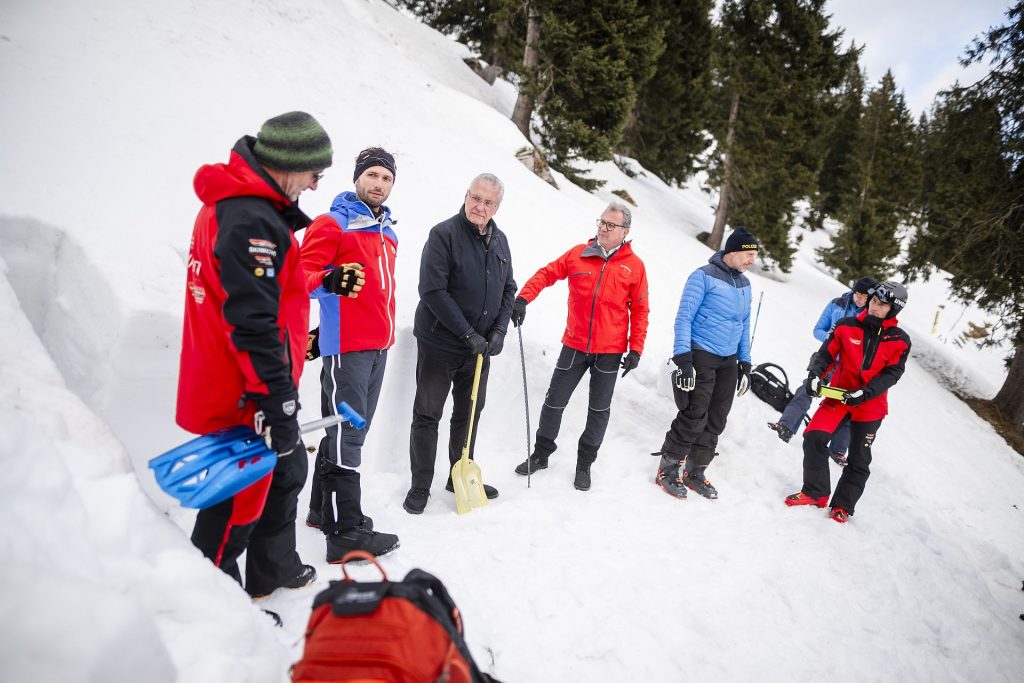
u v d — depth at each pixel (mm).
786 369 9047
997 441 11742
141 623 1291
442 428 4215
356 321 2906
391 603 1344
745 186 17484
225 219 1755
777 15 16891
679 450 4305
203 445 1853
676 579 3289
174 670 1366
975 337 21891
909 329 16453
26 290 3180
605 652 2658
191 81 5680
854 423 4465
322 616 1389
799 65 17188
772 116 16828
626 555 3406
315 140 1866
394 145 7320
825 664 2953
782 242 17812
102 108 4582
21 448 1441
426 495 3467
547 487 4102
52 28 5102
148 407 2783
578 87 12992
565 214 9445
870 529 4402
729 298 4285
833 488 5387
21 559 1229
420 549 3070
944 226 13648
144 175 4148
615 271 4012
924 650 3355
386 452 3900
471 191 3270
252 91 6234
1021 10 12117
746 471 4867
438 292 3240
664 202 20250
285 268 1930
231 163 1836
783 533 4039
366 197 2939
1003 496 8398
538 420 4766
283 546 2309
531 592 2924
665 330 7422
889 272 22938
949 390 14141
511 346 4723
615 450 4816
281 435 1856
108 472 1664
